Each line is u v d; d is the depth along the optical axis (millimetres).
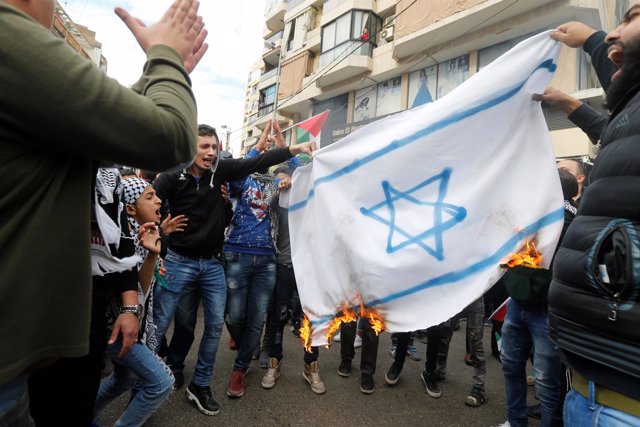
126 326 1700
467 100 1909
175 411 2609
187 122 897
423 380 3328
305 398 2941
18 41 673
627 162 1077
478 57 11023
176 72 940
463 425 2688
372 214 1999
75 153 785
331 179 2176
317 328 2010
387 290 1843
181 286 2654
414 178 1949
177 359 2953
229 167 2789
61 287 794
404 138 2012
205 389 2650
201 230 2662
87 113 718
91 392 1466
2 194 703
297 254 2219
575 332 1144
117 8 994
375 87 14195
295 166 3684
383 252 1891
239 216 3020
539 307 2145
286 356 3844
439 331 3129
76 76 716
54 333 790
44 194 765
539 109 1789
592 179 1223
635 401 1004
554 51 1799
